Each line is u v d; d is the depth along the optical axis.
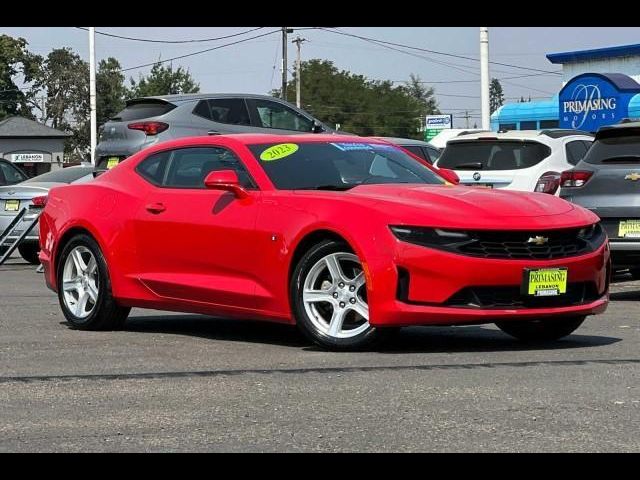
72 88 92.12
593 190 10.54
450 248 6.50
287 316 7.08
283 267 7.04
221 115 14.95
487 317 6.55
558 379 5.88
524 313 6.65
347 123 99.75
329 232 6.83
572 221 6.91
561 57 35.28
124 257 8.05
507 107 38.53
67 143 91.62
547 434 4.71
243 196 7.39
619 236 10.38
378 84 102.75
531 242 6.66
